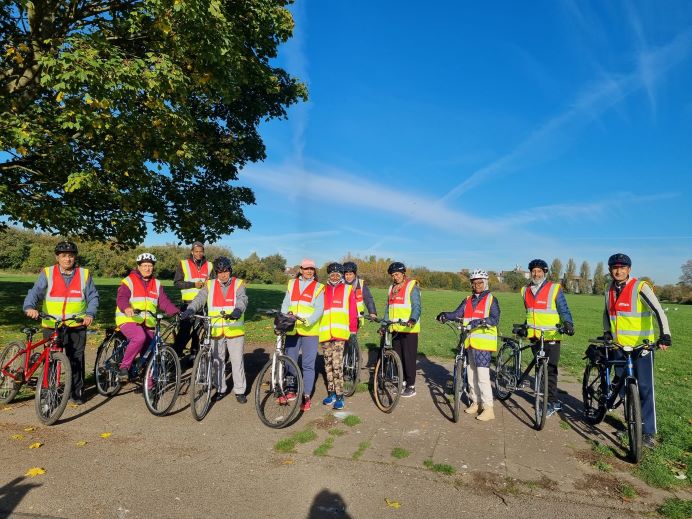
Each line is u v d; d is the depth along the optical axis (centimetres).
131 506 339
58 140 909
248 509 341
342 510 344
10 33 918
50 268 557
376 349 1057
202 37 882
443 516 340
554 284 595
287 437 482
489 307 579
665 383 789
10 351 556
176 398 558
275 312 557
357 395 660
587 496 376
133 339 575
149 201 1299
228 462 420
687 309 3341
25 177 1113
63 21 886
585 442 499
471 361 579
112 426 502
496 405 636
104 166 957
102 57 822
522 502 364
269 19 1122
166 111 884
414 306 636
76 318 546
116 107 823
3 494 349
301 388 519
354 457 438
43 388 506
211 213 1438
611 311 538
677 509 352
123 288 586
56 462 407
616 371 515
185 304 770
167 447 450
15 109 885
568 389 742
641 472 421
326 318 600
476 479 401
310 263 586
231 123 1543
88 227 1205
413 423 543
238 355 596
